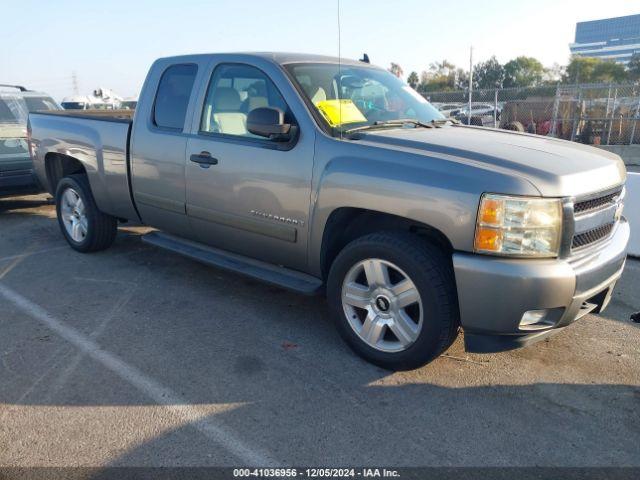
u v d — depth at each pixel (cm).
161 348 375
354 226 374
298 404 310
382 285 335
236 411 304
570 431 289
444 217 302
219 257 445
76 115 566
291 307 446
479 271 293
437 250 321
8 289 482
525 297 289
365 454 270
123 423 293
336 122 372
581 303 306
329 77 413
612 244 346
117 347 376
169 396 318
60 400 313
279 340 388
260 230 395
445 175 305
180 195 448
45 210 816
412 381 335
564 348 379
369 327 346
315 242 364
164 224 486
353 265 346
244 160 393
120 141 495
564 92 1623
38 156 607
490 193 291
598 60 6669
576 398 319
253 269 415
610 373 347
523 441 280
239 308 443
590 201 317
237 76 415
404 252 317
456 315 320
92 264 550
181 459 265
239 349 374
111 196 521
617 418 300
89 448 273
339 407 308
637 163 1417
